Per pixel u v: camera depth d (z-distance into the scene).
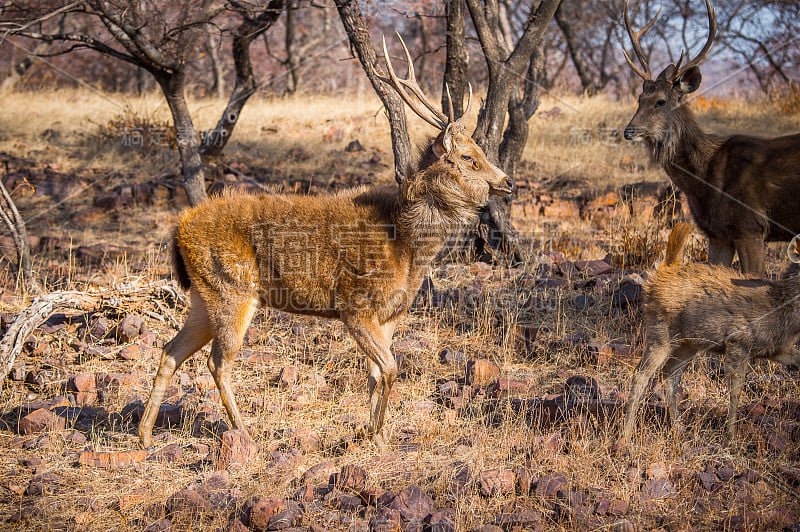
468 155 8.64
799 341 9.44
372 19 15.05
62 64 45.09
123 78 48.84
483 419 8.70
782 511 6.84
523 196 19.88
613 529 6.62
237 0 16.94
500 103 14.62
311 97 35.16
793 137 11.34
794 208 11.34
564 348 10.92
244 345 11.34
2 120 28.05
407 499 6.93
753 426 8.39
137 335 11.34
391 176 22.28
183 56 15.81
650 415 8.73
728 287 8.32
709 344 8.39
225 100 34.22
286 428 8.80
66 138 26.20
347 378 10.03
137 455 8.05
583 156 24.42
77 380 9.77
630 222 16.55
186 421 8.95
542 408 8.76
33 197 19.78
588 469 7.54
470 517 6.75
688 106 12.22
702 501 7.07
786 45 36.75
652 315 8.67
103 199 19.36
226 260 8.35
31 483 7.46
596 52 47.19
